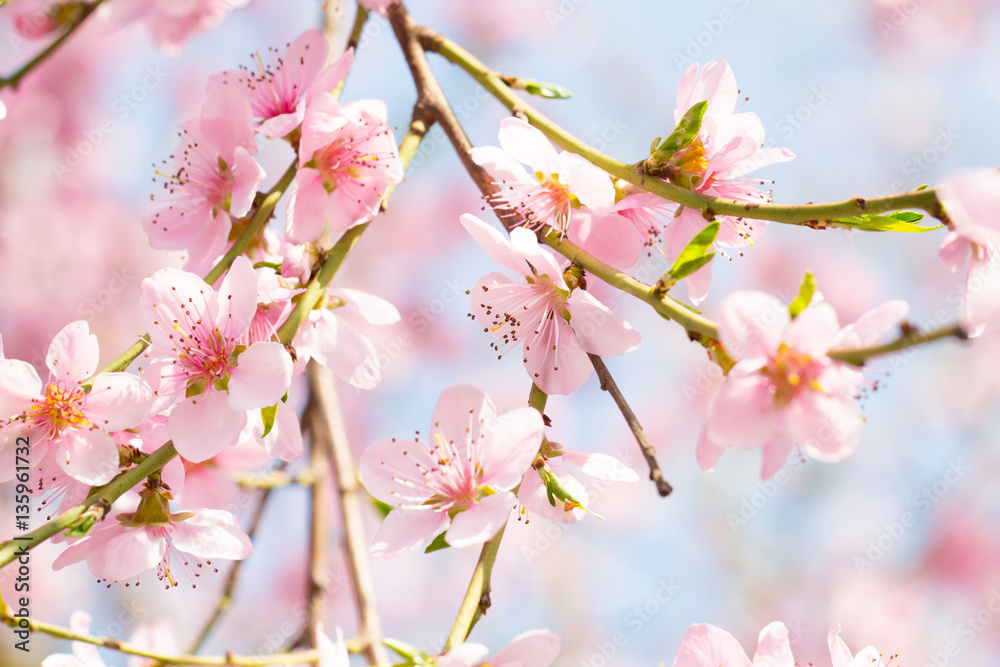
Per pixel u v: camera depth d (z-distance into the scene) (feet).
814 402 2.40
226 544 2.50
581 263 2.49
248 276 2.48
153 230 2.61
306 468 2.86
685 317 2.43
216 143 2.58
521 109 2.58
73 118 4.66
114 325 4.54
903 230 2.47
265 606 4.55
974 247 2.42
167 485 2.51
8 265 4.42
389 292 5.01
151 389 2.48
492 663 2.45
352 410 4.83
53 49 2.78
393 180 2.56
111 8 2.87
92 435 2.48
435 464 2.49
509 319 2.51
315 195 2.56
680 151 2.52
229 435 2.47
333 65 2.56
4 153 4.51
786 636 2.50
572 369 2.51
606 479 2.48
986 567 4.79
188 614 4.25
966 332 2.38
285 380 2.46
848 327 2.40
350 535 2.76
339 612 4.66
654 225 2.56
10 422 2.47
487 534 2.45
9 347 4.36
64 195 4.61
